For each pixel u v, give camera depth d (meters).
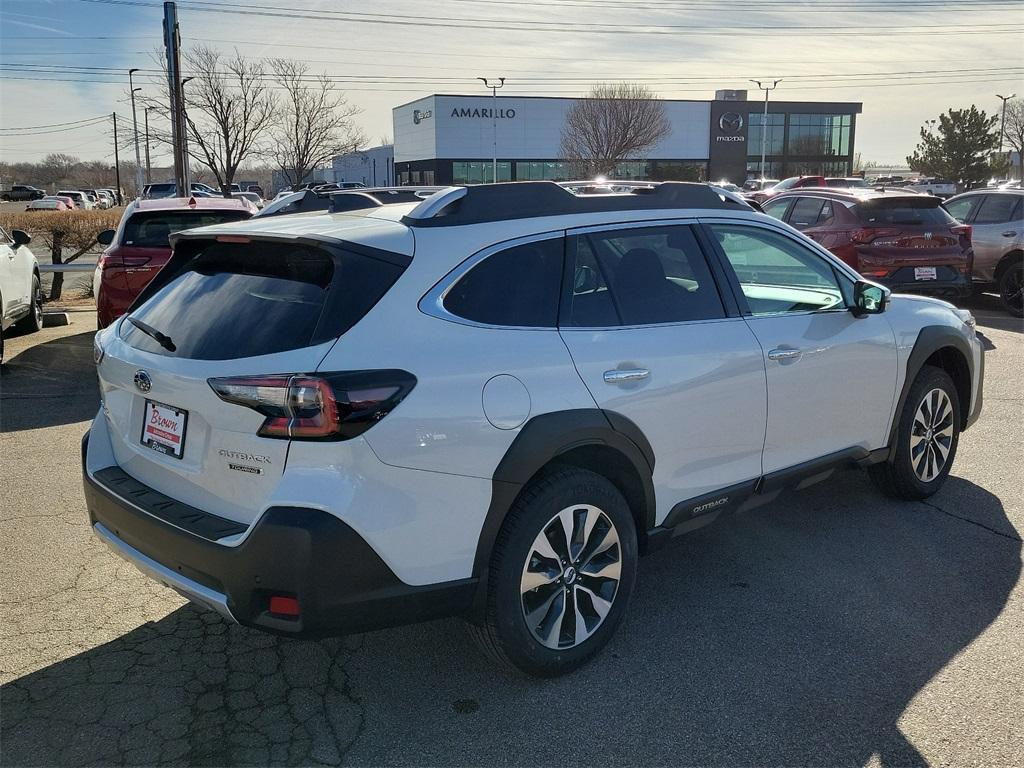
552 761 2.78
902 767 2.72
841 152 74.81
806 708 3.04
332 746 2.86
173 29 22.84
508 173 70.00
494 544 2.99
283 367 2.67
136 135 47.59
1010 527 4.61
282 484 2.64
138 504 3.04
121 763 2.77
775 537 4.54
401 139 76.94
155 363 3.01
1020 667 3.27
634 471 3.41
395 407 2.68
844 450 4.37
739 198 4.16
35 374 8.60
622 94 65.75
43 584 4.02
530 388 2.99
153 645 3.50
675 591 3.95
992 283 11.93
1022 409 6.88
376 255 2.88
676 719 2.99
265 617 2.68
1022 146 69.88
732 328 3.74
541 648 3.13
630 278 3.49
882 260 9.91
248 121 37.91
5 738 2.89
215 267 3.31
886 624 3.61
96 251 19.06
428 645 3.51
